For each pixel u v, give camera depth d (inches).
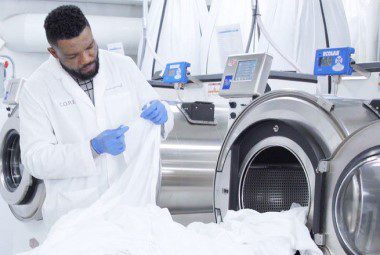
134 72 78.3
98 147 67.9
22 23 145.5
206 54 110.5
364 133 46.0
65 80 73.2
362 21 106.6
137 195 68.9
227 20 107.2
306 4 100.3
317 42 100.1
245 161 64.1
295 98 55.9
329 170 49.4
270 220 52.1
